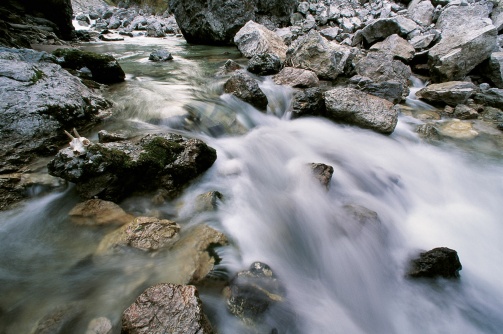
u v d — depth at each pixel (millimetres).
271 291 3072
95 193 3799
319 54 8844
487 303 3596
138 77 8477
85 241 3426
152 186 4195
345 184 5055
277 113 7254
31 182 4012
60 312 2732
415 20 13078
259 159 5434
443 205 5094
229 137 5941
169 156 4312
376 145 6168
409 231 4547
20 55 6402
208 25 14414
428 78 9438
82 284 2986
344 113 6555
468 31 8781
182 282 2967
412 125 6969
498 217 4922
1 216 3637
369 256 3930
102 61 7297
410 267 3775
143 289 2912
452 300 3582
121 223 3621
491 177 5547
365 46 12062
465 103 7656
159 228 3523
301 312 3055
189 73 9180
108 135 4621
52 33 15344
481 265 4094
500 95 7469
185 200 4215
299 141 6105
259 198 4504
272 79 8648
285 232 4043
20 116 4562
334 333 3021
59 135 4836
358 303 3494
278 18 15219
